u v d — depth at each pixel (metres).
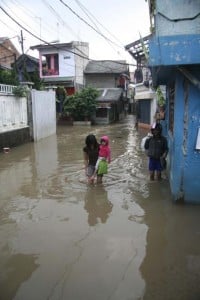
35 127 18.66
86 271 4.64
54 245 5.46
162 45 6.17
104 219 6.59
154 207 7.18
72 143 17.89
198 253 5.14
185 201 7.21
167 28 6.50
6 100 15.70
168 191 8.29
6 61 38.69
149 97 23.62
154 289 4.19
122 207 7.27
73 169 11.03
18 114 17.08
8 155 14.07
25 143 17.81
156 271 4.61
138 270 4.64
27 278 4.50
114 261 4.91
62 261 4.93
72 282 4.38
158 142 9.11
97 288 4.24
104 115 33.69
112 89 37.34
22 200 7.92
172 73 7.68
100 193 8.30
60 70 35.91
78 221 6.51
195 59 6.11
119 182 9.27
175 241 5.56
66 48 35.16
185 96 6.81
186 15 6.41
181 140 6.98
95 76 38.56
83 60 37.72
